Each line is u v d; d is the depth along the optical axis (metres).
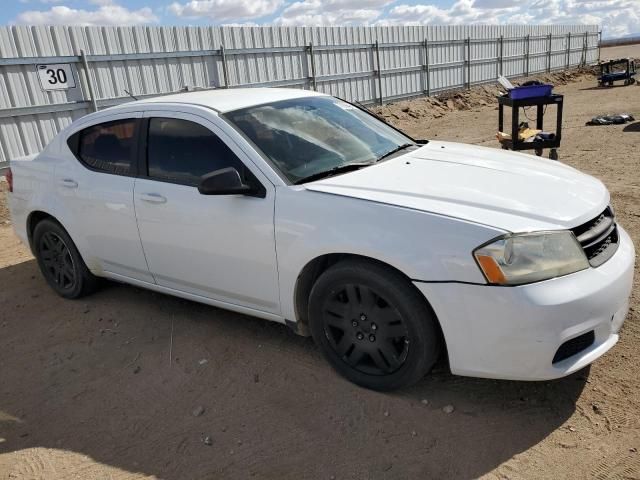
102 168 4.11
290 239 3.09
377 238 2.79
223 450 2.78
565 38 36.94
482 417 2.82
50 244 4.72
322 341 3.21
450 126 16.88
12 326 4.40
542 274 2.57
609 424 2.69
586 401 2.87
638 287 4.07
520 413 2.83
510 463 2.52
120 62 12.76
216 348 3.74
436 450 2.64
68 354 3.88
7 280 5.42
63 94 11.71
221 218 3.36
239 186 3.14
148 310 4.41
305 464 2.63
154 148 3.80
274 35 16.52
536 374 2.59
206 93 4.19
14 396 3.45
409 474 2.51
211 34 14.70
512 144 8.16
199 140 3.57
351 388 3.15
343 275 2.97
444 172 3.26
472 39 26.62
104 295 4.77
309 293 3.30
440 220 2.68
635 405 2.79
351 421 2.89
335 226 2.92
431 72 23.91
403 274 2.79
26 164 4.76
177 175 3.65
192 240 3.56
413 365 2.87
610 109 17.11
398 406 2.96
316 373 3.33
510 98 8.15
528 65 32.88
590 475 2.40
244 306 3.55
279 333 3.85
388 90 21.48
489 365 2.66
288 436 2.83
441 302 2.66
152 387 3.39
